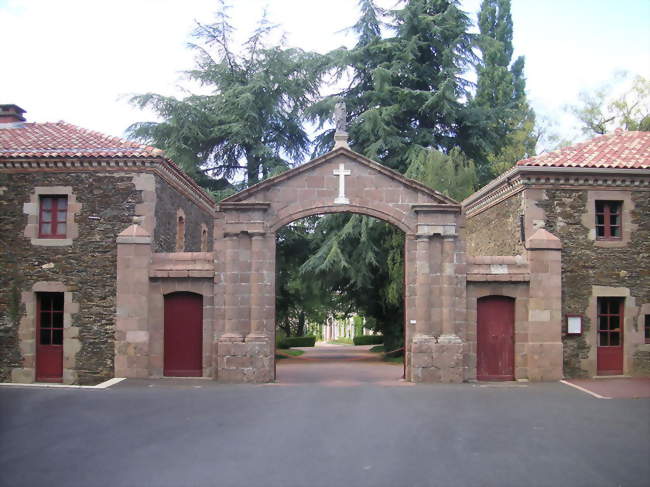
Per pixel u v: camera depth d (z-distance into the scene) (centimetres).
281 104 3353
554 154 1891
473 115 3036
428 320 1675
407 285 1708
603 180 1819
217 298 1694
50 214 1811
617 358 1822
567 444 969
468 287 1722
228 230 1695
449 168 2512
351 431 1049
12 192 1800
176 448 932
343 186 1711
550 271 1730
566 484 778
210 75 3325
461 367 1658
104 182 1783
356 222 2714
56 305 1816
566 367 1777
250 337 1658
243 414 1188
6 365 1767
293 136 3456
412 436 1016
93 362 1733
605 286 1808
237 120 3181
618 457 896
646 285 1822
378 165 1705
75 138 1900
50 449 921
